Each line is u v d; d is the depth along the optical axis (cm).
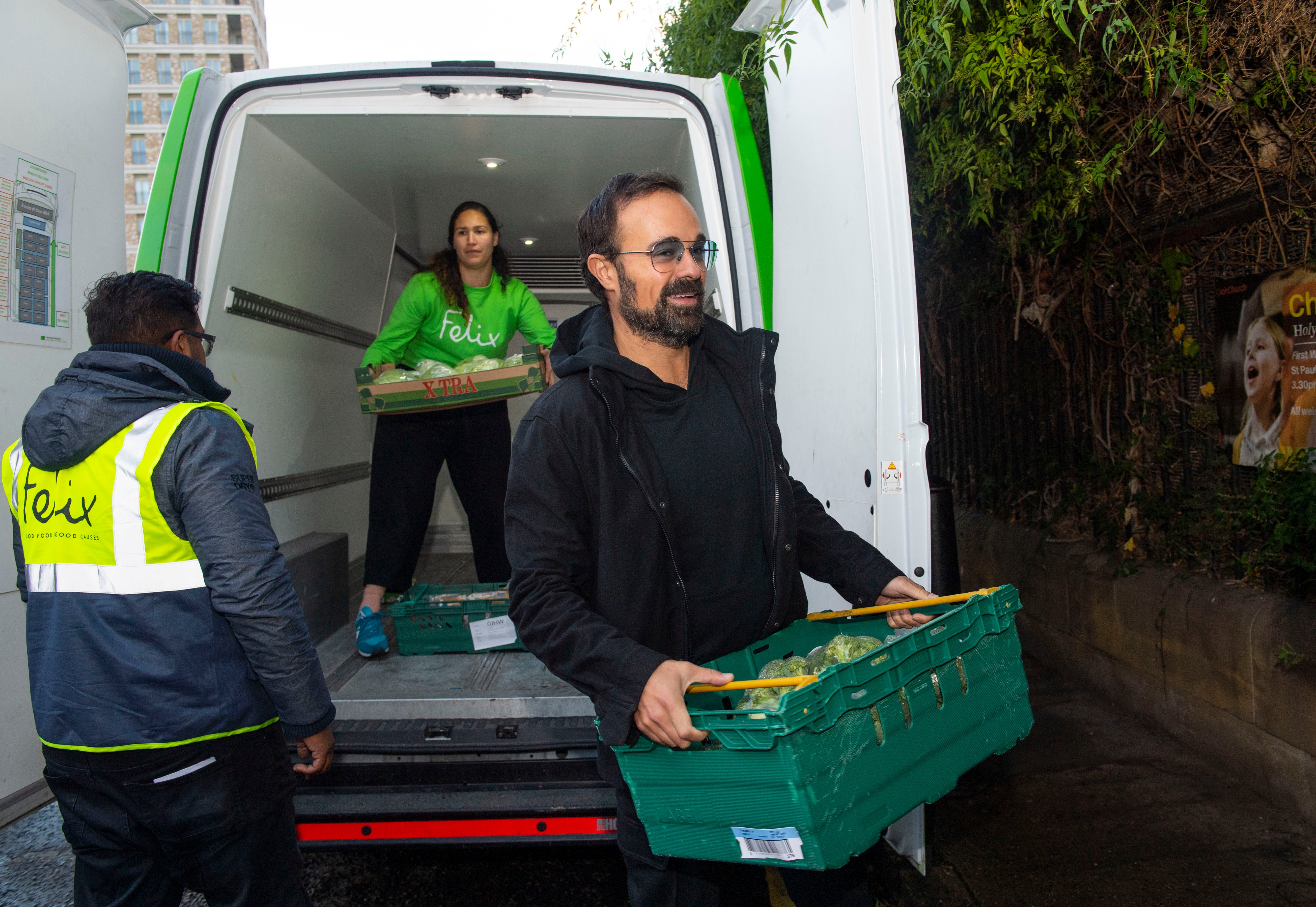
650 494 153
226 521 160
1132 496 361
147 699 160
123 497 160
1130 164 334
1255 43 267
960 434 534
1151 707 345
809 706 116
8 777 302
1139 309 347
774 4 275
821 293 240
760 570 169
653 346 161
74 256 323
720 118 297
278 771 176
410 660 316
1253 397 292
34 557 166
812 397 249
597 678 134
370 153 336
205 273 280
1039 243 389
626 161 351
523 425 157
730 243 295
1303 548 272
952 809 296
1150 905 238
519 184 380
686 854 134
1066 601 401
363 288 445
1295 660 270
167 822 163
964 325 513
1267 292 283
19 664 306
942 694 135
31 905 256
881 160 205
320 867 282
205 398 180
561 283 536
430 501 370
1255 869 249
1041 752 333
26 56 301
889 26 204
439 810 223
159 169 269
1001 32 286
